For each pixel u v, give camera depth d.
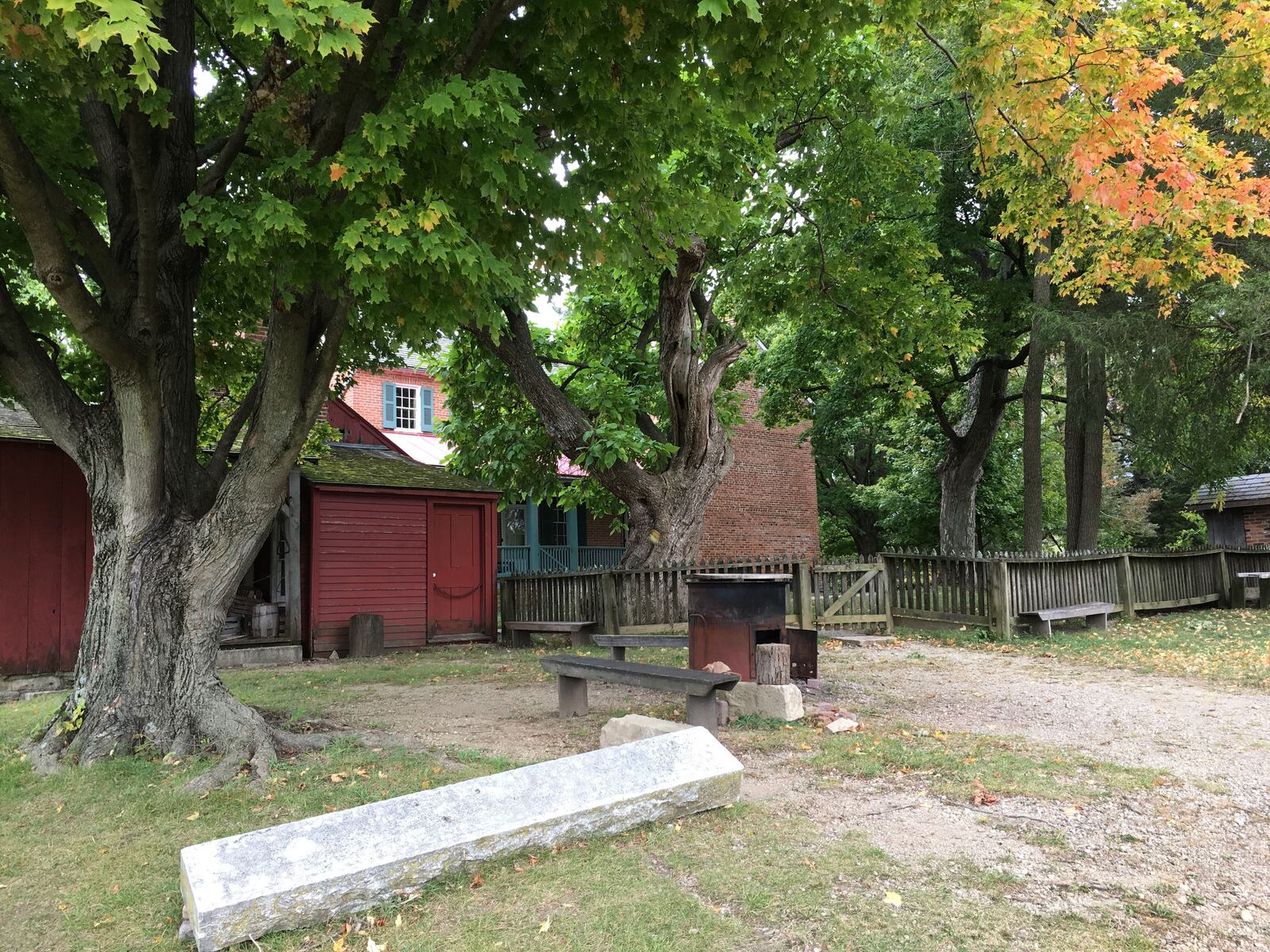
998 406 20.89
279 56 5.62
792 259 13.91
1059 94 6.43
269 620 13.48
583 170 6.89
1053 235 15.82
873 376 14.95
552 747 6.14
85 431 6.52
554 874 3.70
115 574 6.34
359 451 16.25
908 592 14.09
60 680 10.80
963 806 4.64
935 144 16.52
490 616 15.86
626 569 14.09
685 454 14.83
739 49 5.80
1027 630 13.09
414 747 6.18
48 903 3.70
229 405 12.86
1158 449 15.29
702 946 3.09
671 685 6.28
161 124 4.89
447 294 5.58
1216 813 4.51
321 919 3.32
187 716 6.10
